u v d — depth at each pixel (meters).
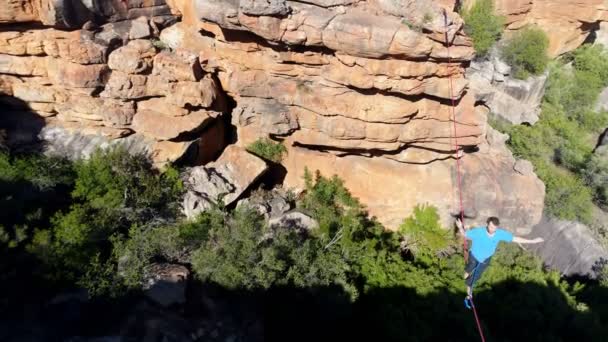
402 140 23.88
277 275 20.52
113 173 23.31
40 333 18.44
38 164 22.59
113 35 22.03
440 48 19.59
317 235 24.27
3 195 20.69
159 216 23.67
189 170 25.66
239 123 25.94
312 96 23.05
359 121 23.17
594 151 36.97
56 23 20.31
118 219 22.33
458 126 23.39
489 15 28.09
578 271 30.33
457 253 26.50
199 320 20.11
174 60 22.50
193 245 22.30
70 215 20.41
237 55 22.97
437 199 26.23
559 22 31.47
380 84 20.98
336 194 27.00
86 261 20.02
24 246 19.66
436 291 23.45
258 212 24.61
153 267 21.16
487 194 26.08
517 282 26.08
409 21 19.19
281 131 24.91
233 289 19.92
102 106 23.41
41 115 24.53
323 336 21.02
